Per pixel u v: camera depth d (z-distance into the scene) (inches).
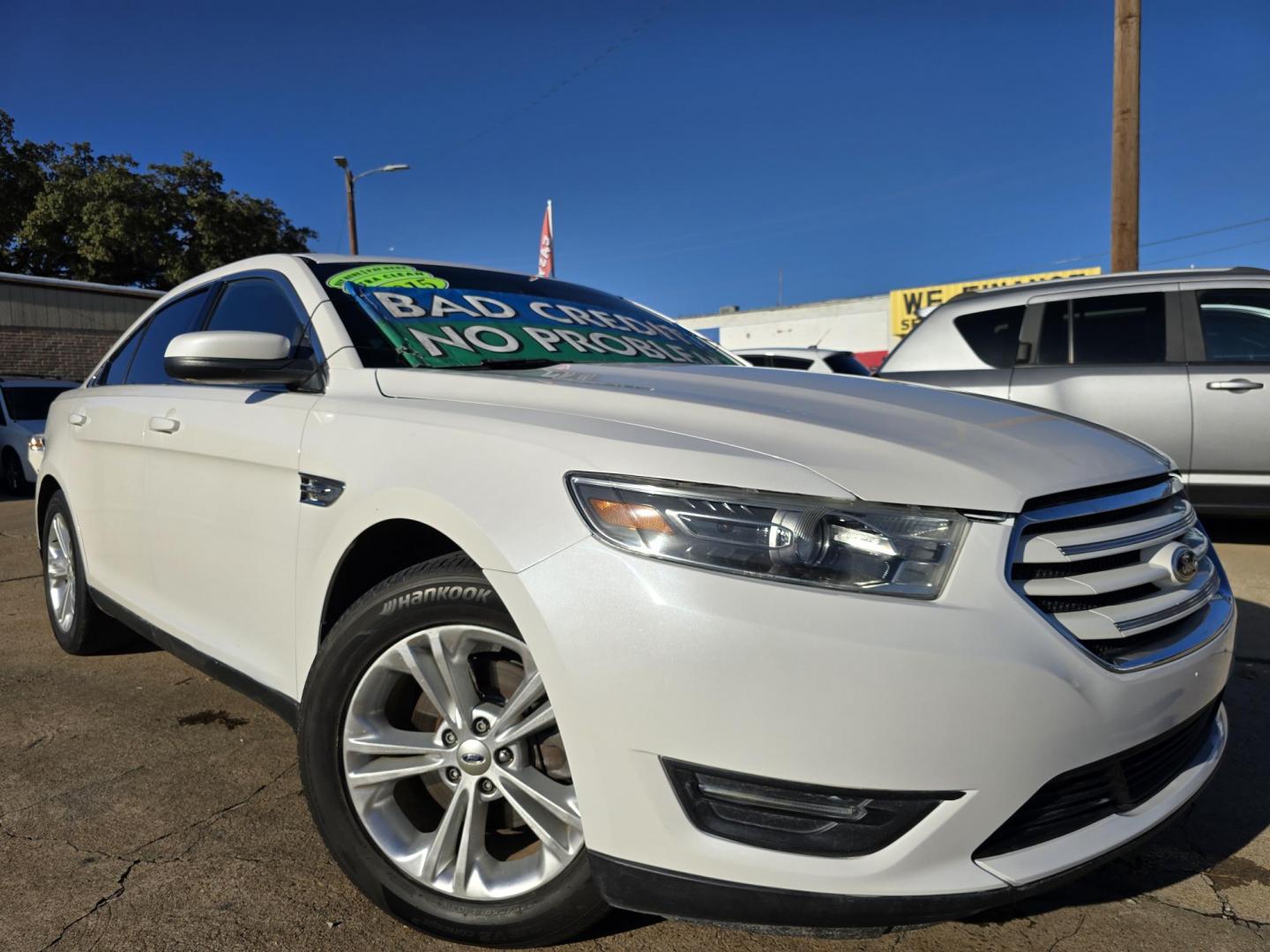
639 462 61.9
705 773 57.2
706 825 58.6
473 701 69.9
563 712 60.2
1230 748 108.6
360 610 72.6
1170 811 66.4
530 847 72.4
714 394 75.7
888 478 59.6
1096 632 61.2
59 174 1122.7
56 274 1143.6
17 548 250.5
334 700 73.0
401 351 92.0
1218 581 78.7
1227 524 241.6
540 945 68.6
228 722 117.2
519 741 67.2
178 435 102.4
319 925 74.3
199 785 99.2
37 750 108.2
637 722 57.8
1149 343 207.8
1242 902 78.5
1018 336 221.3
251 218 1176.8
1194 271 210.1
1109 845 61.8
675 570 58.0
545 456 65.4
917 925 57.3
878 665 54.9
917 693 54.9
